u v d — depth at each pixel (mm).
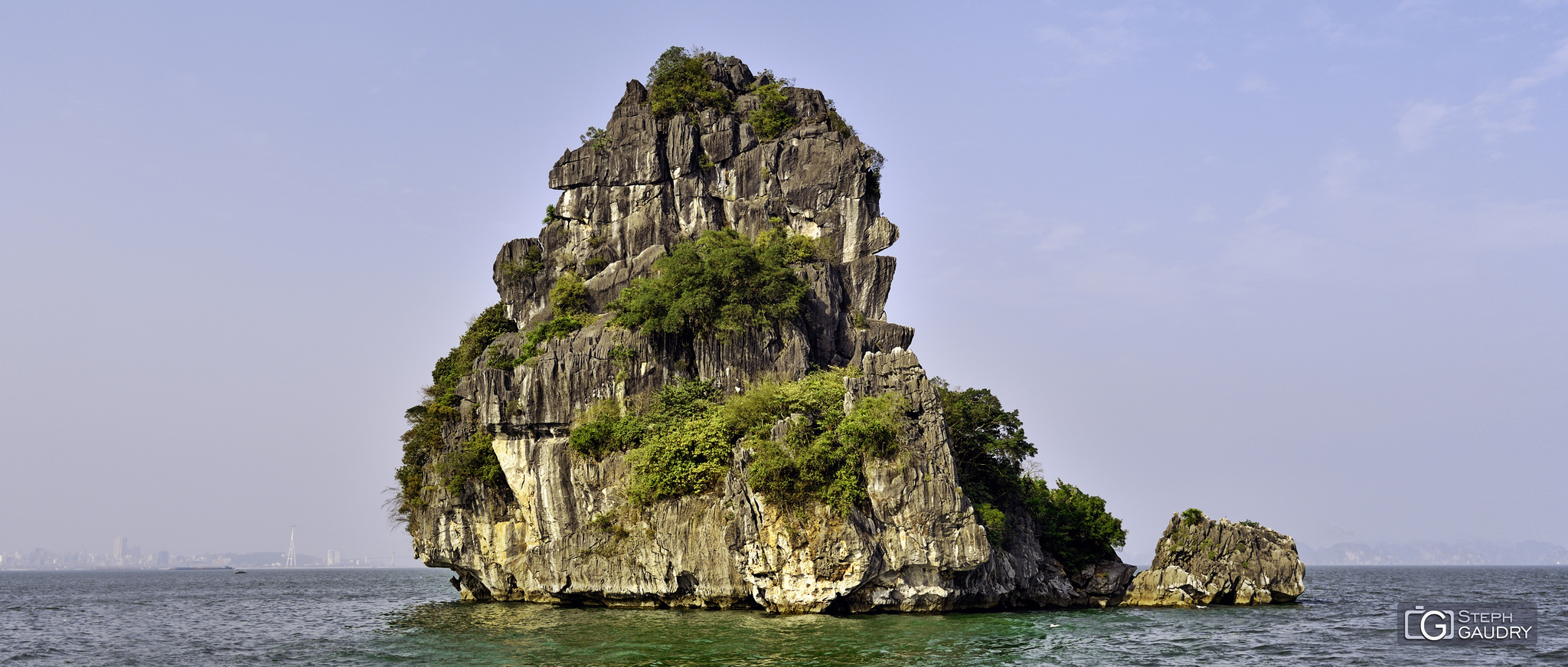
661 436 80688
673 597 79438
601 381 86000
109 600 140500
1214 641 62750
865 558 70312
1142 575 88812
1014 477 90562
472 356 98125
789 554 72312
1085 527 92500
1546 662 57562
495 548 91312
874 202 103250
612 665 52938
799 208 102062
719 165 105000
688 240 93438
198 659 62375
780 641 60188
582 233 103938
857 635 62594
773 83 113500
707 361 87750
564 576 83875
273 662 59156
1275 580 90062
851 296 97625
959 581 74750
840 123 108438
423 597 142875
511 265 102750
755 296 89000
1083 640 61719
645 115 105000
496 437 88062
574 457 83750
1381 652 59812
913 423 74938
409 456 99188
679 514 77875
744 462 74562
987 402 92125
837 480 72188
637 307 87125
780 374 87125
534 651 58250
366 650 62562
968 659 54625
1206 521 89875
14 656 66250
